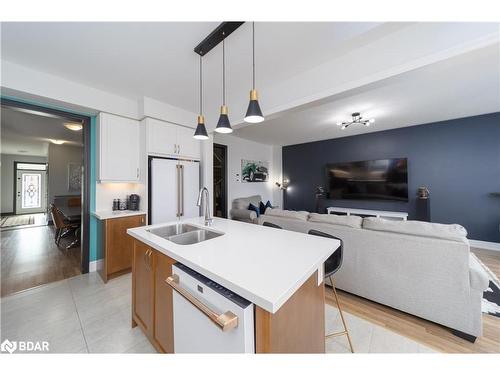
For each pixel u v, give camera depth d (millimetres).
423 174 4457
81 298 2189
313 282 1106
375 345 1551
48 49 1867
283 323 851
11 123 3889
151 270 1451
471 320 1554
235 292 809
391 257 1895
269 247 1271
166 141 3104
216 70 2219
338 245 1352
